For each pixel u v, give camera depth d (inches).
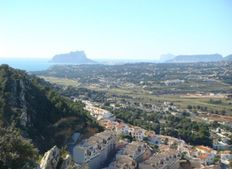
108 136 5748.0
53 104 6013.8
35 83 6658.5
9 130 2357.3
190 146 7372.1
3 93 5182.1
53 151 2290.8
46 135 5285.4
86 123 6131.9
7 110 4911.4
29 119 5211.6
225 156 6914.4
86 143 5162.4
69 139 5487.2
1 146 2080.5
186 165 5954.7
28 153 2197.3
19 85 5595.5
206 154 6712.6
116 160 5088.6
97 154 5201.8
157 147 6870.1
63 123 5674.2
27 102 5506.9
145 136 7534.5
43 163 2202.3
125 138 7140.8
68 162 2357.3
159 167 5059.1
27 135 4820.4
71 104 6781.5
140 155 5654.5
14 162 2028.8
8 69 6008.9
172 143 7396.7
